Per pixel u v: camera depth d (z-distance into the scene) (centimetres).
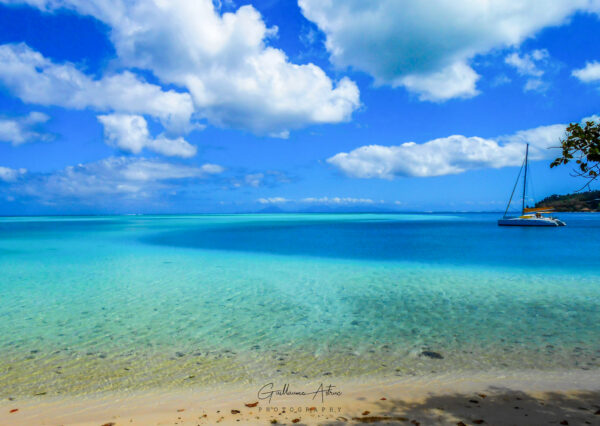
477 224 7169
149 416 479
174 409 501
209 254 2284
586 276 1509
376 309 1036
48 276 1547
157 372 640
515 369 639
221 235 4000
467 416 458
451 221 9119
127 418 473
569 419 446
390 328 873
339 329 870
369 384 584
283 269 1705
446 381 591
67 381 604
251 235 4038
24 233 4344
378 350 740
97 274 1586
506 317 951
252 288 1305
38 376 623
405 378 606
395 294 1209
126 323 917
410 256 2169
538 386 564
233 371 643
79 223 7819
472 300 1126
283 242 3145
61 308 1055
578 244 2909
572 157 486
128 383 596
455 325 891
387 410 484
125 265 1839
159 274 1583
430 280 1435
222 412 488
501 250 2483
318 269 1698
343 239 3431
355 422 445
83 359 698
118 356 713
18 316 977
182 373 636
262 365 669
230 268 1738
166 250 2520
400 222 8400
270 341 794
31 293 1236
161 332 852
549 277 1489
